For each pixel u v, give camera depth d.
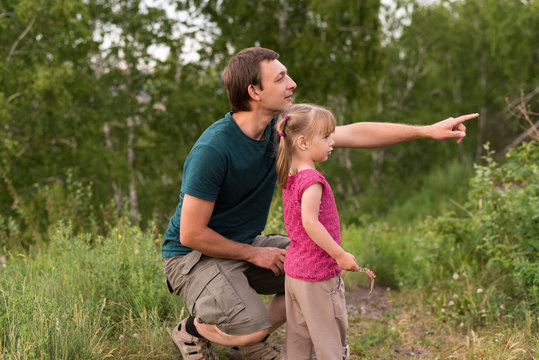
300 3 14.66
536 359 2.57
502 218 3.78
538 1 4.21
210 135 2.26
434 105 21.77
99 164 13.76
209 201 2.25
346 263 2.09
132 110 14.58
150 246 3.41
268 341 3.05
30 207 10.57
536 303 3.18
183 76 15.10
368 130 2.74
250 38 13.72
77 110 14.16
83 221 5.38
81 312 2.62
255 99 2.22
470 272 3.77
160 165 15.88
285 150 2.21
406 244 5.57
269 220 4.32
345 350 2.30
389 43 20.59
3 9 12.21
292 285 2.26
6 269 3.43
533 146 3.94
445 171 16.44
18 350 2.13
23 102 12.45
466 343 2.92
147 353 2.68
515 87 18.86
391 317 3.52
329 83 13.87
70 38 12.55
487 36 20.47
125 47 14.26
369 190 19.33
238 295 2.32
